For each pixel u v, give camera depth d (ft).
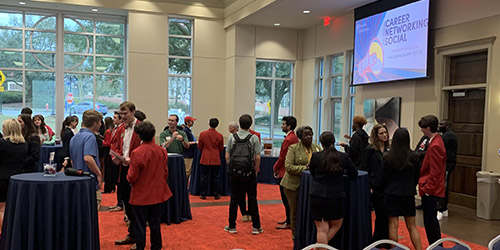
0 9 35.55
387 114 27.71
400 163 12.05
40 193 10.00
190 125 25.91
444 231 17.44
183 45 38.96
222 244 14.62
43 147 25.02
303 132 13.97
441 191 12.57
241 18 35.35
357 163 18.35
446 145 19.76
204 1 38.63
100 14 37.99
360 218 12.29
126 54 38.60
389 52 27.09
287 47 39.22
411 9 25.16
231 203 16.05
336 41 34.50
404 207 12.26
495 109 20.49
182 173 17.81
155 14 37.29
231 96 38.19
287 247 14.35
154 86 37.42
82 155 13.01
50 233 9.99
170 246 14.29
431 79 24.34
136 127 12.68
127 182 14.06
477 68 22.21
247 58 37.96
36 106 36.88
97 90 38.34
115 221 17.44
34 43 36.63
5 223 10.46
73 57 37.58
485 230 17.65
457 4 22.70
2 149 13.10
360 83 30.30
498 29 20.44
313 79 37.88
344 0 28.78
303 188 12.82
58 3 34.71
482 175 19.85
